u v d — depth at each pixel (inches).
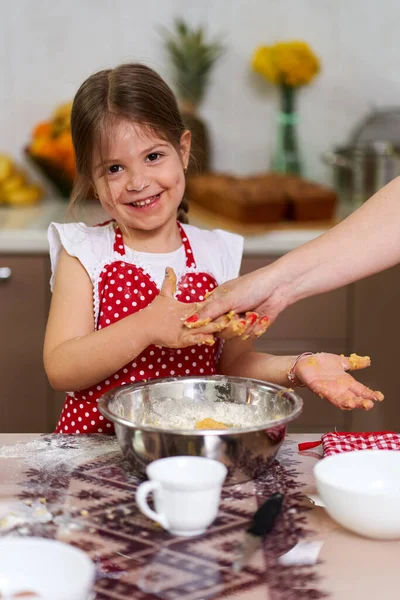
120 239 60.1
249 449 40.6
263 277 48.8
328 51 114.3
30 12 112.6
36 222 98.3
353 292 91.2
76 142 56.4
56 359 53.2
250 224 94.7
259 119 115.7
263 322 48.0
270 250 90.0
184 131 58.4
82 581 27.8
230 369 58.1
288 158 113.8
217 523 37.2
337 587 31.9
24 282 90.7
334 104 115.8
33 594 27.6
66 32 113.2
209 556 34.1
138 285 58.6
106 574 32.6
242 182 104.1
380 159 102.8
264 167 116.4
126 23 113.0
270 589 31.7
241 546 35.0
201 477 36.7
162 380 48.4
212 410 48.4
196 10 112.8
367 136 109.2
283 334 91.7
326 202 96.7
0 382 92.6
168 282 51.1
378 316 91.6
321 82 115.1
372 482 38.4
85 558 28.9
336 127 116.4
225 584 32.0
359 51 114.4
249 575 32.7
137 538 35.6
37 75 114.3
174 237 61.6
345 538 36.0
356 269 49.9
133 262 59.2
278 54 109.7
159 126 54.4
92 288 58.6
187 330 47.4
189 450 39.8
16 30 113.0
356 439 46.8
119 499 39.6
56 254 60.1
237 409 48.1
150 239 60.3
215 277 61.5
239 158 116.6
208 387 48.8
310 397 92.5
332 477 37.9
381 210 50.8
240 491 40.8
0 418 93.4
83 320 57.7
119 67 57.1
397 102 115.7
